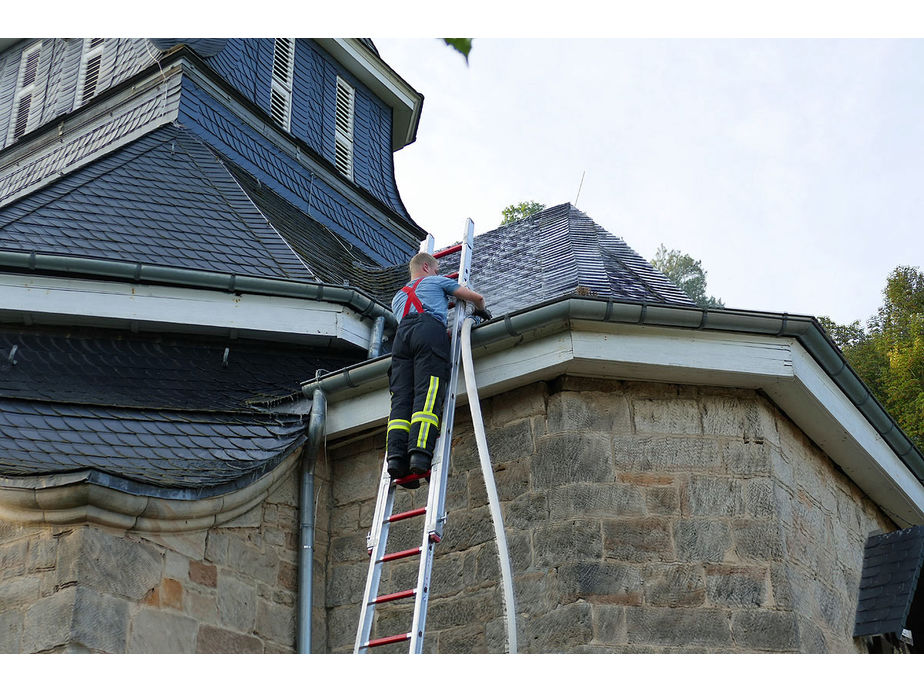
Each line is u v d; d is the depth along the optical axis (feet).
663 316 25.35
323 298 32.91
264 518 26.13
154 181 40.70
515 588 24.54
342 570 27.20
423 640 23.53
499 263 36.27
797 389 26.78
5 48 59.52
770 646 23.93
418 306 25.13
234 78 51.26
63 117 52.34
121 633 21.63
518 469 25.71
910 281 96.27
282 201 48.60
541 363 25.55
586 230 36.70
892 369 82.64
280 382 31.65
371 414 27.68
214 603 23.86
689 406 26.43
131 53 51.93
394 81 62.39
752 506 25.50
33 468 22.68
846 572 28.71
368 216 55.62
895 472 31.32
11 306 30.86
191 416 27.73
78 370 30.27
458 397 26.53
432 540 22.95
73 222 35.24
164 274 31.83
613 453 25.41
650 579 24.20
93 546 21.86
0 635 21.33
